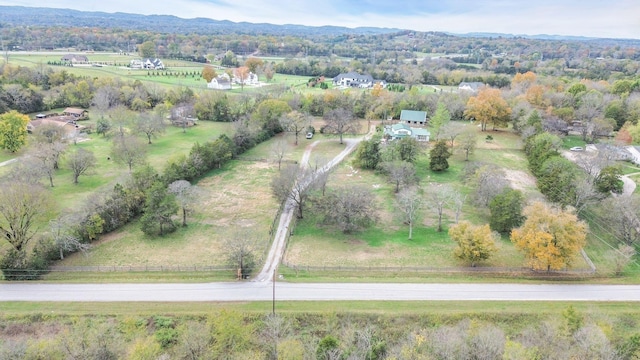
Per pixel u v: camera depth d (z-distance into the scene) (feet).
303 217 213.25
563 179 219.00
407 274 161.99
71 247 168.04
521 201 195.62
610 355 112.78
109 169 263.70
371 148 277.23
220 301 143.13
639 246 185.16
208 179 261.24
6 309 136.15
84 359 110.63
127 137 281.54
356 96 432.66
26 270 154.51
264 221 207.62
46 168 232.32
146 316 134.62
